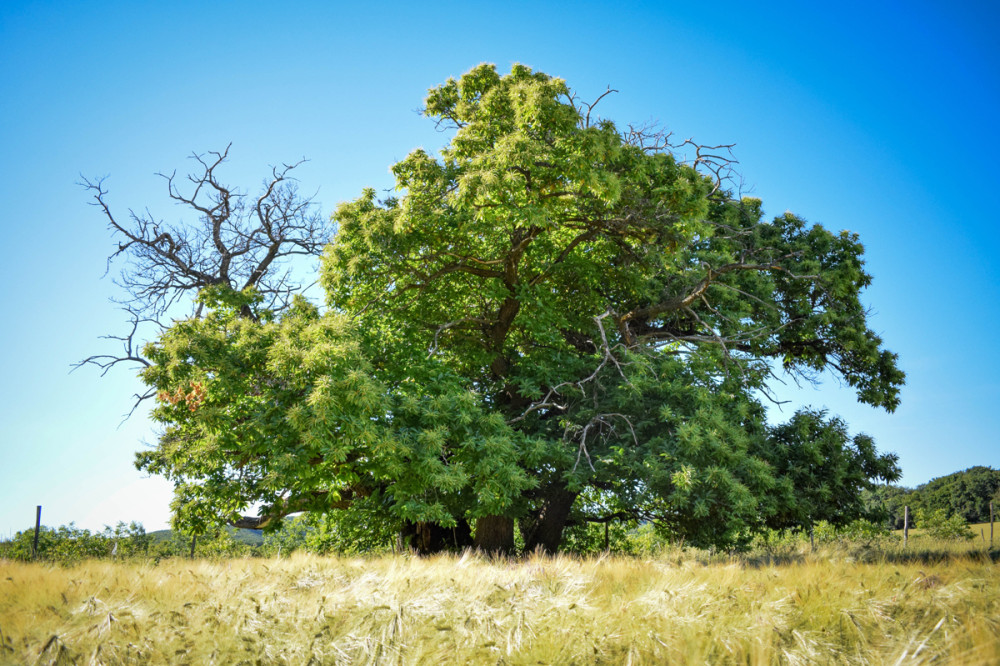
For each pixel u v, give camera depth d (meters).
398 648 4.43
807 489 16.23
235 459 14.07
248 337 13.45
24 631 4.69
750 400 17.70
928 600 5.68
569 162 14.54
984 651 4.32
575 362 17.34
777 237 23.05
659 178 16.14
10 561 8.70
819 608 5.43
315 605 5.25
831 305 22.17
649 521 16.77
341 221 16.02
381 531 19.23
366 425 12.30
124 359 21.28
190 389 13.76
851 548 13.76
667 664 4.37
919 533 28.95
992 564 7.45
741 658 4.52
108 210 21.75
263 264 23.77
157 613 5.13
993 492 59.44
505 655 4.33
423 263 16.64
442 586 5.87
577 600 5.34
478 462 13.73
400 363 15.04
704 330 19.92
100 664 4.23
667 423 15.87
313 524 20.59
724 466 14.60
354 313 16.89
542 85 15.28
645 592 5.80
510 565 7.73
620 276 18.75
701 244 21.50
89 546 18.20
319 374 12.27
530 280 17.98
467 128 15.97
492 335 18.14
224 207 23.30
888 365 22.16
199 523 15.18
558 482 17.25
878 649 4.64
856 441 17.62
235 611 5.14
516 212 14.40
